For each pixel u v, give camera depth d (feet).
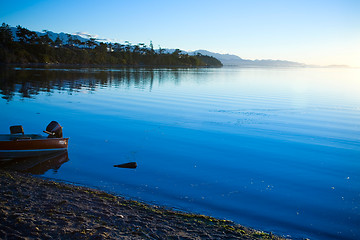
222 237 21.06
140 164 38.78
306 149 48.44
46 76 200.85
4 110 73.67
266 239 21.36
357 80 280.10
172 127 62.18
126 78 224.53
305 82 233.14
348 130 62.39
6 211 21.61
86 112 76.07
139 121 67.10
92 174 34.37
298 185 33.37
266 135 57.26
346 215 26.30
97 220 21.80
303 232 23.18
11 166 35.70
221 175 35.76
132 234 20.06
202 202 27.99
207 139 53.31
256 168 38.88
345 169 39.24
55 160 38.88
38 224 20.01
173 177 34.42
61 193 27.22
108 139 50.98
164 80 218.79
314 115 80.28
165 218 23.71
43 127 57.98
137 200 27.63
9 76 183.01
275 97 121.29
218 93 133.80
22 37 503.61
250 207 27.35
